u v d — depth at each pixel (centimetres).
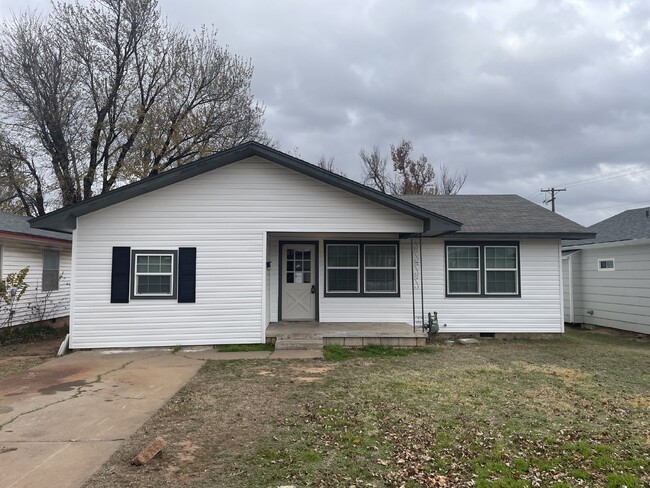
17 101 2073
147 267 1094
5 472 412
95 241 1078
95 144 2155
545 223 1328
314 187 1130
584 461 446
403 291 1289
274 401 641
